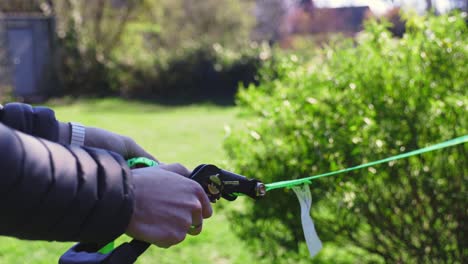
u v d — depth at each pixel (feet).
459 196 11.44
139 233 2.73
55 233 2.43
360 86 12.11
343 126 11.65
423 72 12.02
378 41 12.75
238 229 15.35
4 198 2.27
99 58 53.98
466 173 11.50
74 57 53.78
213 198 3.57
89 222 2.48
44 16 52.90
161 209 2.77
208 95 52.29
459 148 11.44
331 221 12.20
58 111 45.65
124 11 57.00
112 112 45.19
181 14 61.11
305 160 11.51
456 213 11.63
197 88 53.11
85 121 40.37
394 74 11.97
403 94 11.89
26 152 2.32
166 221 2.77
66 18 54.49
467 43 12.25
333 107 11.94
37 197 2.32
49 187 2.35
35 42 52.80
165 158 29.48
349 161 11.43
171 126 38.68
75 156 2.48
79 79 53.83
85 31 55.36
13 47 51.72
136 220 2.73
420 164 11.60
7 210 2.29
